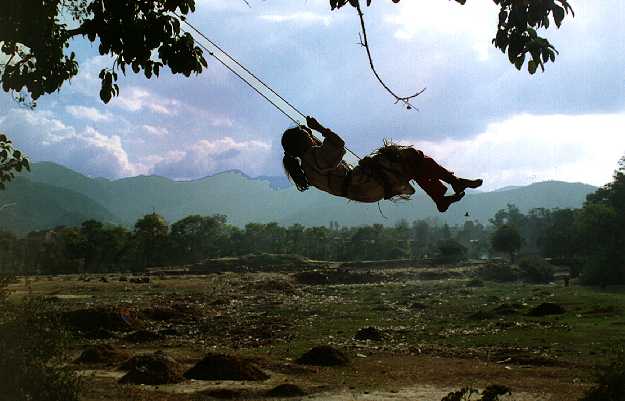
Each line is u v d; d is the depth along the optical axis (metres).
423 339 30.17
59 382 9.61
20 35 7.18
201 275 123.75
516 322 35.12
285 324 38.66
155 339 30.14
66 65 7.92
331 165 5.24
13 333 9.52
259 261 148.00
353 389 17.56
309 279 109.06
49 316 10.12
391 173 5.19
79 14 8.32
